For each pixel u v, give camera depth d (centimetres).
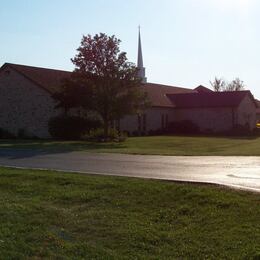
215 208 946
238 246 741
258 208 915
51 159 2123
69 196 1127
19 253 746
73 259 718
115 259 715
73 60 3634
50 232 854
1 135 4388
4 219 941
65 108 4041
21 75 4375
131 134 4959
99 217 947
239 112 5603
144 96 3722
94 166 1805
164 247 763
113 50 3606
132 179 1311
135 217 938
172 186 1136
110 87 3612
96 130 3816
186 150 2717
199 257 714
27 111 4353
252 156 2288
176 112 5878
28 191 1222
